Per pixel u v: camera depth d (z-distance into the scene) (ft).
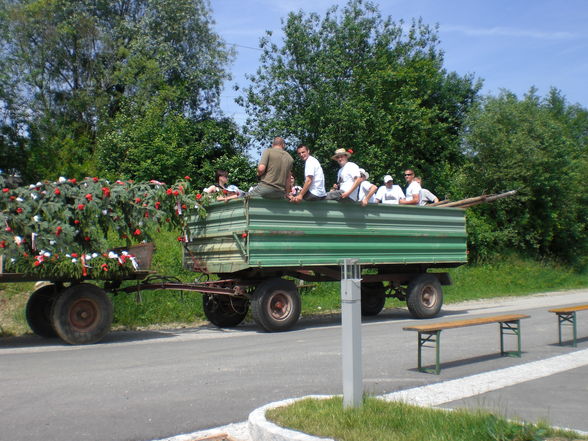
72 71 100.68
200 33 107.04
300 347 29.37
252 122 78.59
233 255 35.12
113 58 100.48
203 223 37.83
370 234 38.99
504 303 58.39
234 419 17.04
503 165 93.04
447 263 46.29
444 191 93.71
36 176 80.69
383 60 87.76
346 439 13.44
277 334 34.81
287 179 35.19
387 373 23.22
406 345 30.04
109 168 79.30
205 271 37.60
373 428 14.07
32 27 95.25
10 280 29.07
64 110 95.91
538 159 93.66
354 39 82.58
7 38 89.71
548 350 28.76
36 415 17.24
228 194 39.34
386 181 46.32
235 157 80.94
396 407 15.83
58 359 26.03
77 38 98.48
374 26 87.04
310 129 74.90
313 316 47.06
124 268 31.76
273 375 22.59
